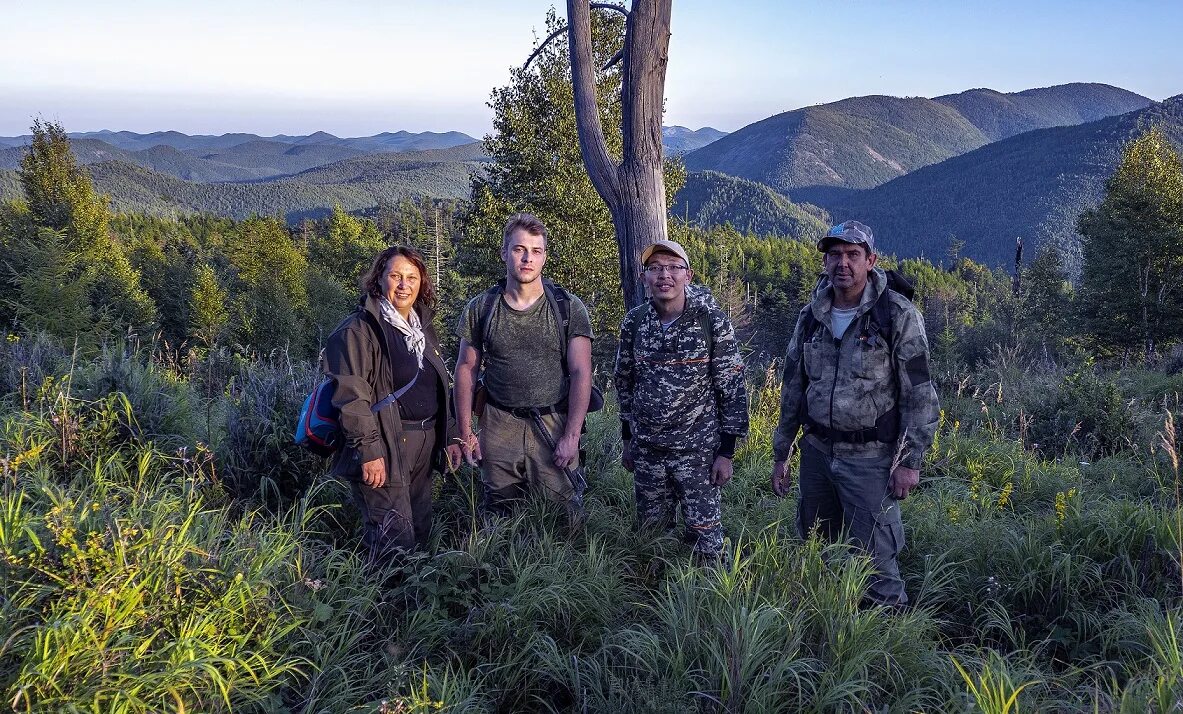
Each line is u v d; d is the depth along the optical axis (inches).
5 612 72.2
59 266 788.6
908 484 119.5
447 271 1454.2
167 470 131.0
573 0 221.6
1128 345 1129.4
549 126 856.3
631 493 163.8
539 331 132.1
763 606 97.3
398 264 117.6
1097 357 1135.6
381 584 108.0
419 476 124.9
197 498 116.6
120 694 68.2
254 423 137.9
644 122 214.4
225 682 76.6
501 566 117.7
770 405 245.8
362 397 110.7
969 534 142.2
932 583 126.3
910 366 119.0
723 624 94.5
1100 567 124.5
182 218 5349.4
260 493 129.3
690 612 100.7
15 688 64.8
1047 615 119.6
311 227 4505.4
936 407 119.3
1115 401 262.2
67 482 118.6
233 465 131.2
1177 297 1104.8
